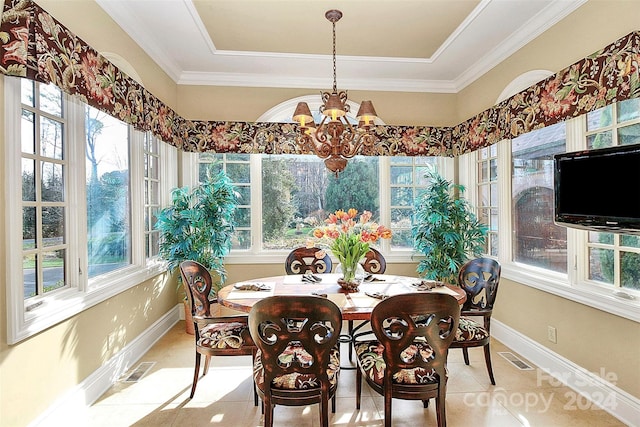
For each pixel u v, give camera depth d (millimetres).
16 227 1661
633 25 1982
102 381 2391
